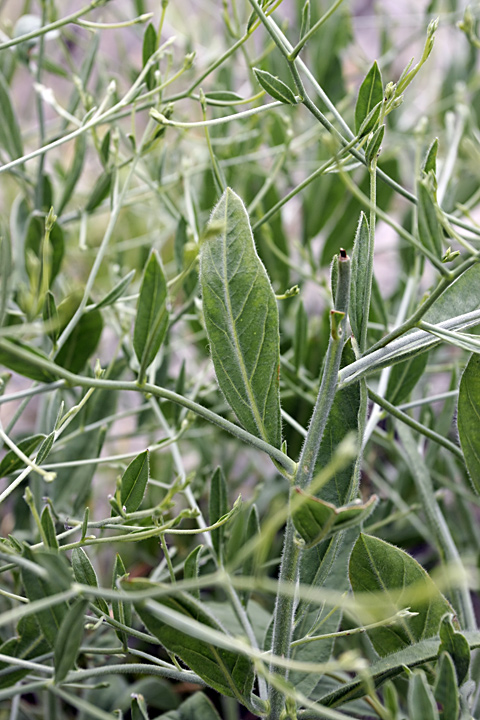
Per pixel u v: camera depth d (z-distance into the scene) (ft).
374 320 1.70
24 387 2.56
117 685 1.58
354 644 1.59
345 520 1.07
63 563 1.09
